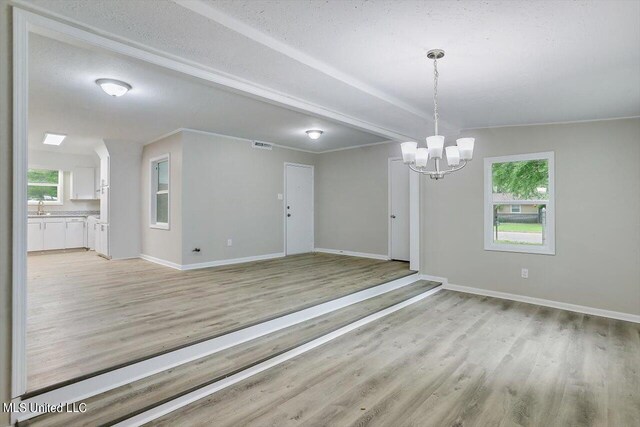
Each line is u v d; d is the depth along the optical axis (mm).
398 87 3146
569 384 2406
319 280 4711
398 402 2193
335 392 2312
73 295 3934
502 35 2199
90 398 2086
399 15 2004
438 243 5145
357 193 6902
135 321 3064
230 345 2875
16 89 1814
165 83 3352
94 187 8344
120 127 5281
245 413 2078
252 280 4719
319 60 2613
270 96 3078
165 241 5891
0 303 1802
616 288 3770
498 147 4539
